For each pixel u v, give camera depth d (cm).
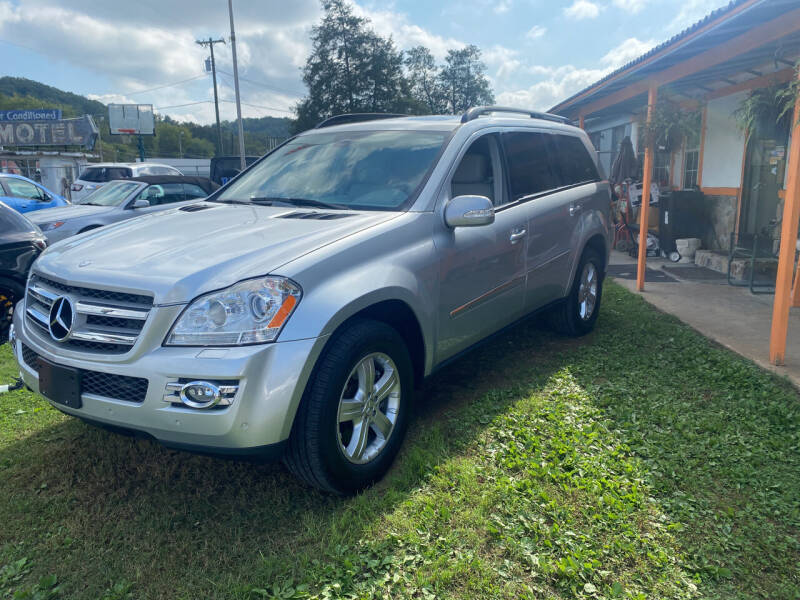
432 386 460
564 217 513
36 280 335
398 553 261
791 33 505
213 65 5481
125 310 276
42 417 407
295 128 5353
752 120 768
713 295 770
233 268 280
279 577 248
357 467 304
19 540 278
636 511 294
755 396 430
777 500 302
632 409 408
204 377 257
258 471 337
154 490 318
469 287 391
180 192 1087
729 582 251
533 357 526
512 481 312
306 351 270
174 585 247
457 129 423
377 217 349
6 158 3375
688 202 1082
